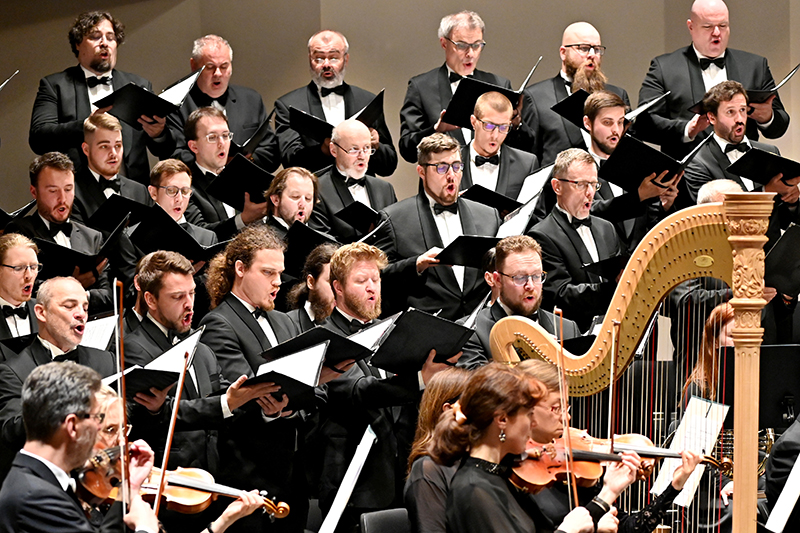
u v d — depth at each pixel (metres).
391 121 15.95
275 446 7.72
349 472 7.11
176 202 11.01
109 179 11.58
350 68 15.85
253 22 15.59
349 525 8.20
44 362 7.79
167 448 5.60
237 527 7.67
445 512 5.51
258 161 13.42
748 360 5.14
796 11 15.04
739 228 5.14
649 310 5.79
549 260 10.65
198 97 13.41
